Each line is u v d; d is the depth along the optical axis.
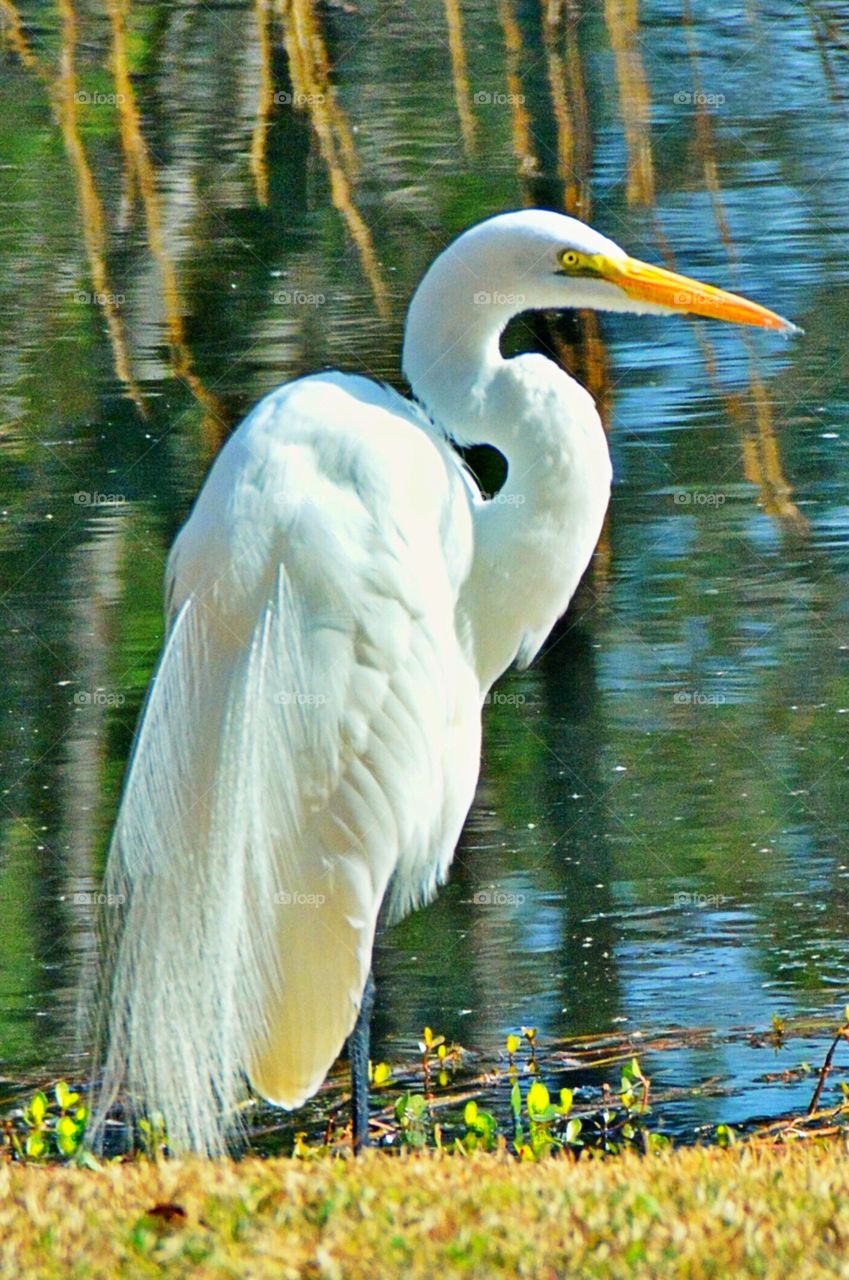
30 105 18.00
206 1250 4.89
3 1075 8.83
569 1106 7.88
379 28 19.16
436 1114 8.37
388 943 9.94
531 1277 4.72
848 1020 8.55
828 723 11.73
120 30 15.65
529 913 10.16
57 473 14.55
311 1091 7.35
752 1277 4.74
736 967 9.60
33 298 16.58
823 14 19.55
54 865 10.53
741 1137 7.84
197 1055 6.91
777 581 13.12
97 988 9.23
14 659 12.49
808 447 14.47
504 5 17.05
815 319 16.06
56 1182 5.68
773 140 18.80
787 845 10.66
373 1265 4.78
